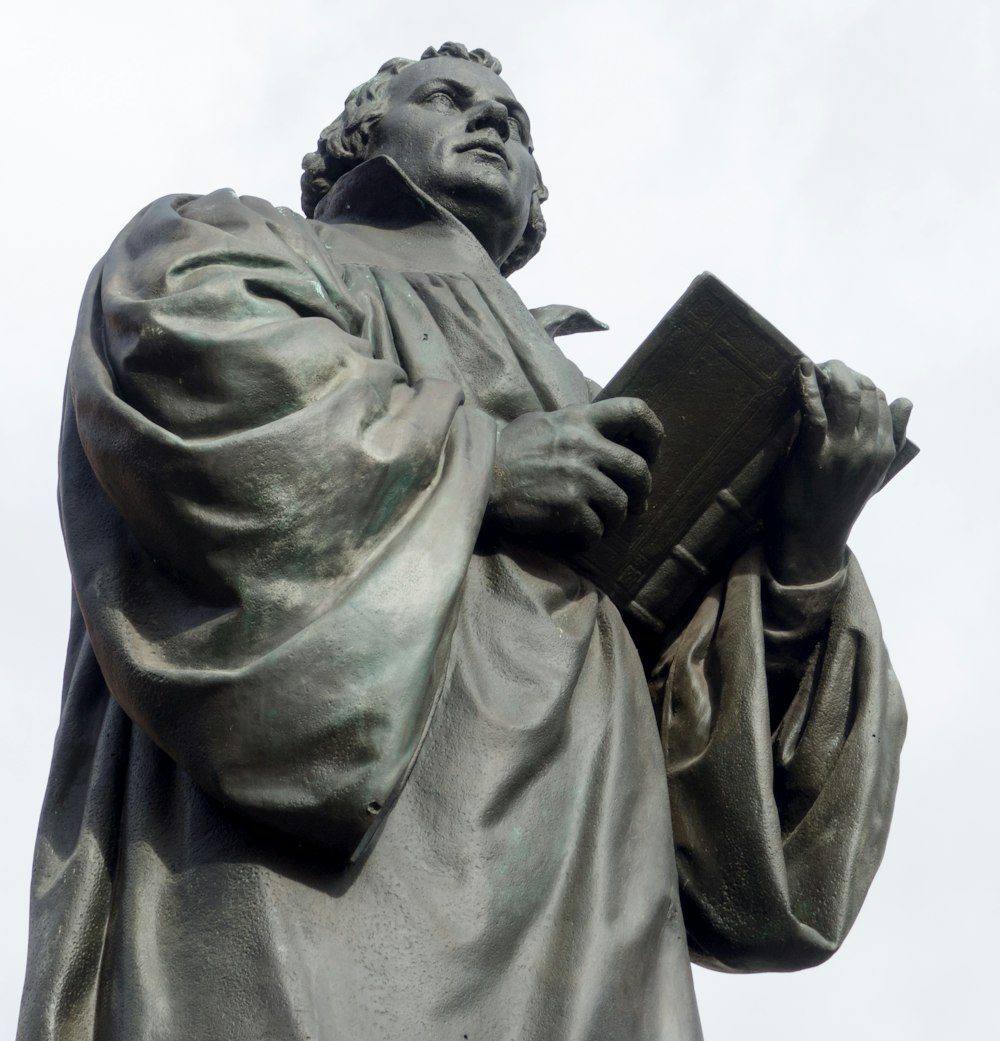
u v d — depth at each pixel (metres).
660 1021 9.82
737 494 11.27
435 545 9.87
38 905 9.95
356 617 9.59
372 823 9.42
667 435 11.20
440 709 10.06
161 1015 9.31
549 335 12.30
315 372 10.02
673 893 10.26
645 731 10.68
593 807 10.20
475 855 9.70
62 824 10.29
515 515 10.75
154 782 10.05
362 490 9.82
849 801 10.97
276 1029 9.14
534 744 10.08
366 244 12.18
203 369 9.95
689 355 11.12
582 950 9.76
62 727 10.63
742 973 11.02
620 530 11.24
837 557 11.28
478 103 13.09
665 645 11.47
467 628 10.39
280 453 9.77
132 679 9.70
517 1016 9.42
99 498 10.52
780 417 11.16
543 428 10.89
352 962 9.34
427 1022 9.27
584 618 10.82
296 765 9.42
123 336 10.21
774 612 11.27
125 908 9.68
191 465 9.75
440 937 9.47
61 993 9.58
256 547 9.69
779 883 10.67
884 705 11.18
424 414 10.15
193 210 11.11
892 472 11.47
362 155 13.18
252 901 9.45
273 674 9.47
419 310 11.53
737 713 10.91
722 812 10.79
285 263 10.63
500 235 12.81
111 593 10.02
